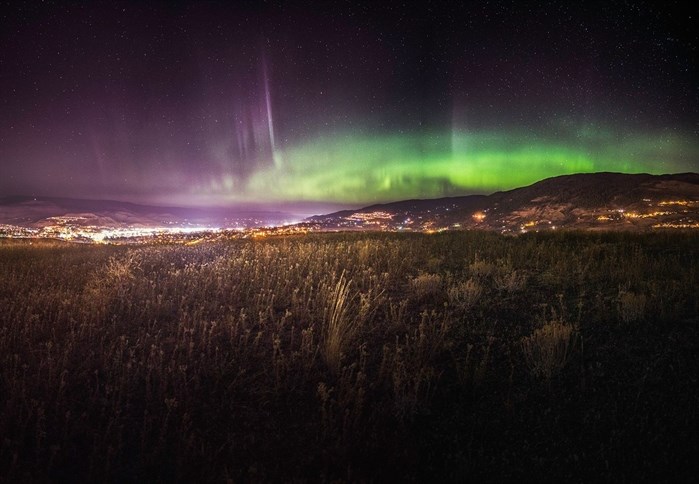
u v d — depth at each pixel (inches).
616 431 155.3
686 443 146.9
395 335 235.5
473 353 214.5
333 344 209.3
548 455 149.3
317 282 336.2
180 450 148.1
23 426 152.9
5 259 489.7
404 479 140.5
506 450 152.4
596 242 470.9
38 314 249.3
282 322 246.1
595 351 208.7
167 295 302.8
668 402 168.2
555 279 320.2
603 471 140.2
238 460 148.4
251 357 212.5
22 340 221.6
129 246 700.7
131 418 167.0
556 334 210.1
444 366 204.5
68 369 195.8
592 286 300.5
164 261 434.6
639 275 307.7
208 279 332.8
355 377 196.2
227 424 166.4
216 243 645.3
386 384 187.9
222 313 266.7
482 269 351.6
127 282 331.6
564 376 190.9
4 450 146.0
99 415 167.0
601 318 241.8
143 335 232.4
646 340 214.1
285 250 474.6
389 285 326.0
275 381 192.7
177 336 229.9
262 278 342.3
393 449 152.3
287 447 155.6
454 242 522.6
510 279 311.4
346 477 141.3
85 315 247.6
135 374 191.5
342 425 165.6
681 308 240.5
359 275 353.7
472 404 177.5
